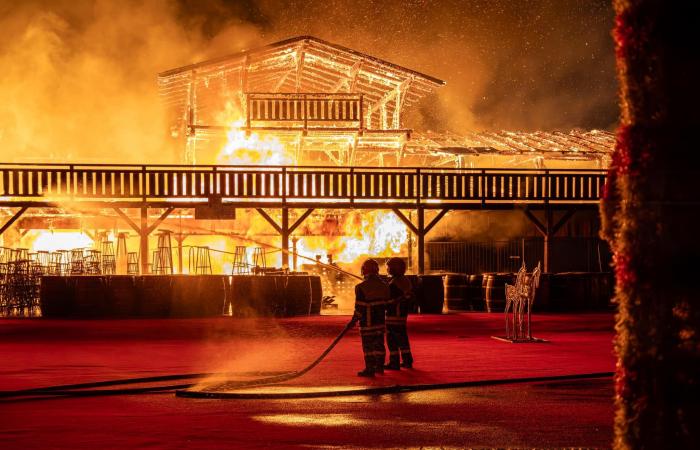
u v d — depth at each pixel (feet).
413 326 59.62
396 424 24.59
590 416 25.84
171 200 80.94
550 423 24.76
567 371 35.73
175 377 33.86
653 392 13.42
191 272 90.02
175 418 25.46
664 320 13.34
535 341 48.08
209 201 80.59
